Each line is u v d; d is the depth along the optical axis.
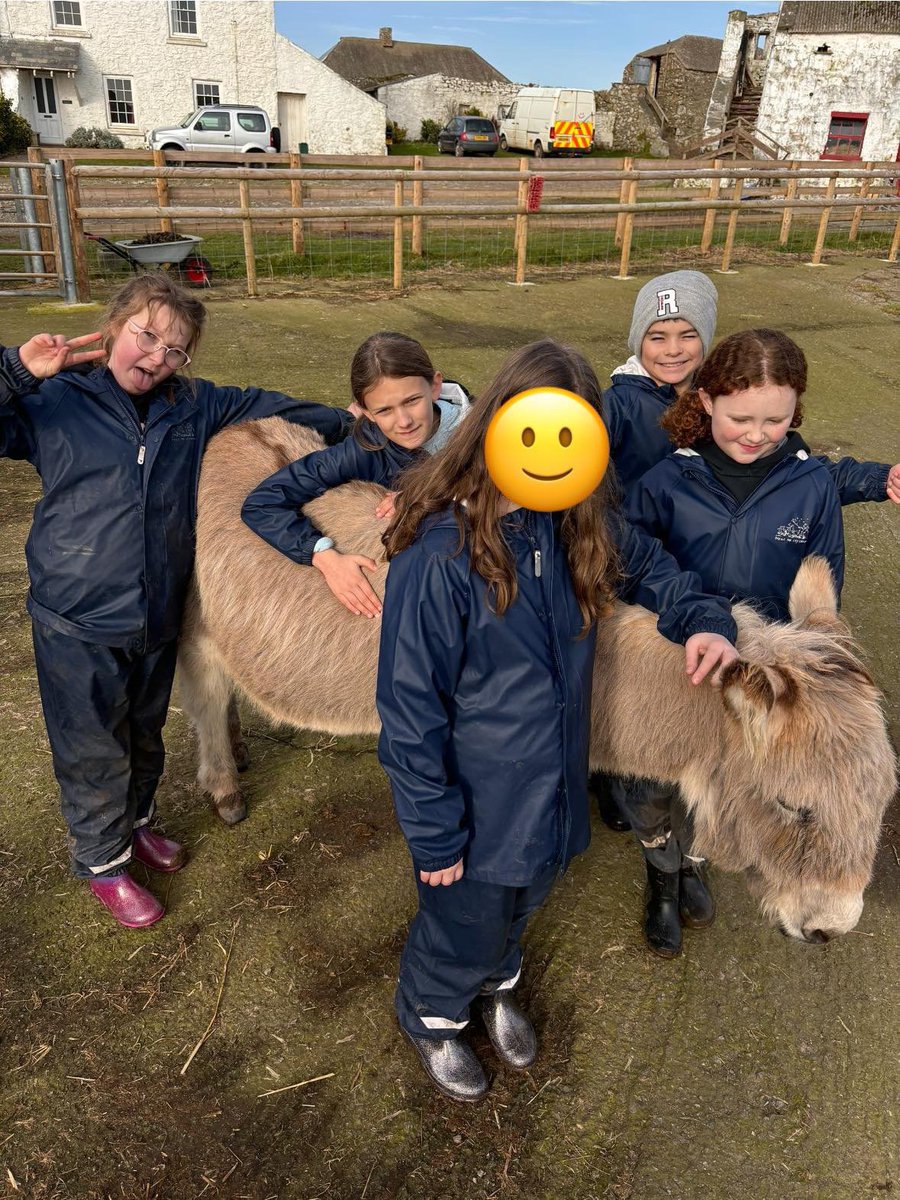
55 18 27.98
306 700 2.66
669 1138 2.19
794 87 24.98
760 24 26.06
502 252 12.35
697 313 2.68
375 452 2.48
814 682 2.02
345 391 6.46
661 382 2.82
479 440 1.74
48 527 2.29
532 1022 2.45
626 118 40.00
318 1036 2.40
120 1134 2.15
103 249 9.47
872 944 2.76
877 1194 2.10
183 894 2.79
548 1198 2.06
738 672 2.00
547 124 35.69
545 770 1.90
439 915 2.07
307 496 2.50
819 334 9.48
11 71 27.41
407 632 1.80
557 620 1.87
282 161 12.02
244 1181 2.07
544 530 1.84
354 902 2.79
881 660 4.12
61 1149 2.11
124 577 2.33
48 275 8.61
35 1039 2.34
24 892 2.75
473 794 1.93
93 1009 2.43
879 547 5.17
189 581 2.65
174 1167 2.09
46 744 3.33
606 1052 2.39
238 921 2.71
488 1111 2.24
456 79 43.19
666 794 2.47
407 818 1.84
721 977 2.62
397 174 9.64
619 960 2.65
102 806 2.52
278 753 3.46
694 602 2.09
